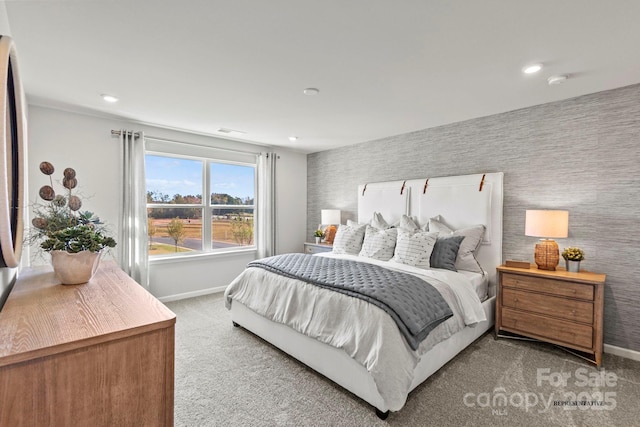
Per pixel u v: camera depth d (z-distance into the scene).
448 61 2.16
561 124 2.91
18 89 1.34
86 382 0.88
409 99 2.91
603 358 2.55
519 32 1.79
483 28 1.75
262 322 2.82
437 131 3.86
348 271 2.69
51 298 1.23
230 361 2.52
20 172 1.40
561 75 2.37
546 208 3.00
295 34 1.83
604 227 2.68
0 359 0.75
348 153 5.05
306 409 1.92
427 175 3.96
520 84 2.55
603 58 2.10
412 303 2.08
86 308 1.11
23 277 1.61
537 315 2.70
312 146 5.16
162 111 3.31
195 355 2.62
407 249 3.19
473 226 3.33
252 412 1.89
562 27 1.73
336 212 4.94
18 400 0.79
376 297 2.04
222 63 2.20
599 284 2.38
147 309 1.11
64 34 1.83
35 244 2.96
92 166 3.48
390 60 2.14
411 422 1.79
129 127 3.75
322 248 4.91
